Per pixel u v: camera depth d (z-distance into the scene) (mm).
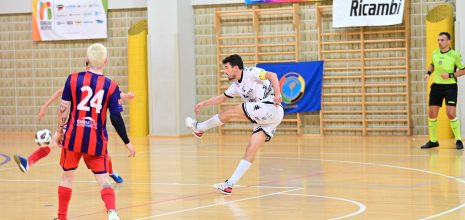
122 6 19922
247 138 17781
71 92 6184
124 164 12086
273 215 6879
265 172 10586
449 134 16328
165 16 18812
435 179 9344
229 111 8562
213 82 19234
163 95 18906
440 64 13430
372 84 17625
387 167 10875
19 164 6500
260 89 8438
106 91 6211
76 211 7379
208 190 8828
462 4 16031
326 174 10188
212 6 19109
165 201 7945
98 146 6188
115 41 20062
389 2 17125
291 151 13969
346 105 17875
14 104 21359
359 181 9352
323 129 18078
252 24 18703
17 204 7922
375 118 17656
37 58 21000
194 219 6730
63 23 20562
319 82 18016
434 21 16516
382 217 6625
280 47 18500
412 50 17297
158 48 18906
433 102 13781
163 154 13859
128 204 7758
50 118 21047
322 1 18078
